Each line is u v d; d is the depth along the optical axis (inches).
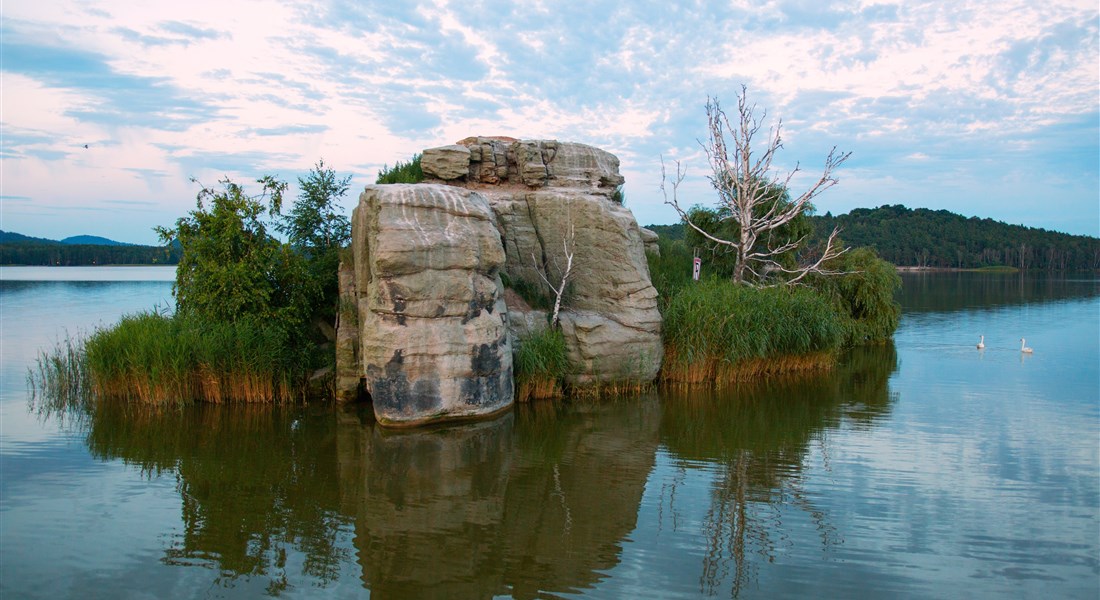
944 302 2267.5
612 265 834.2
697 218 1240.2
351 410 726.5
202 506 466.6
